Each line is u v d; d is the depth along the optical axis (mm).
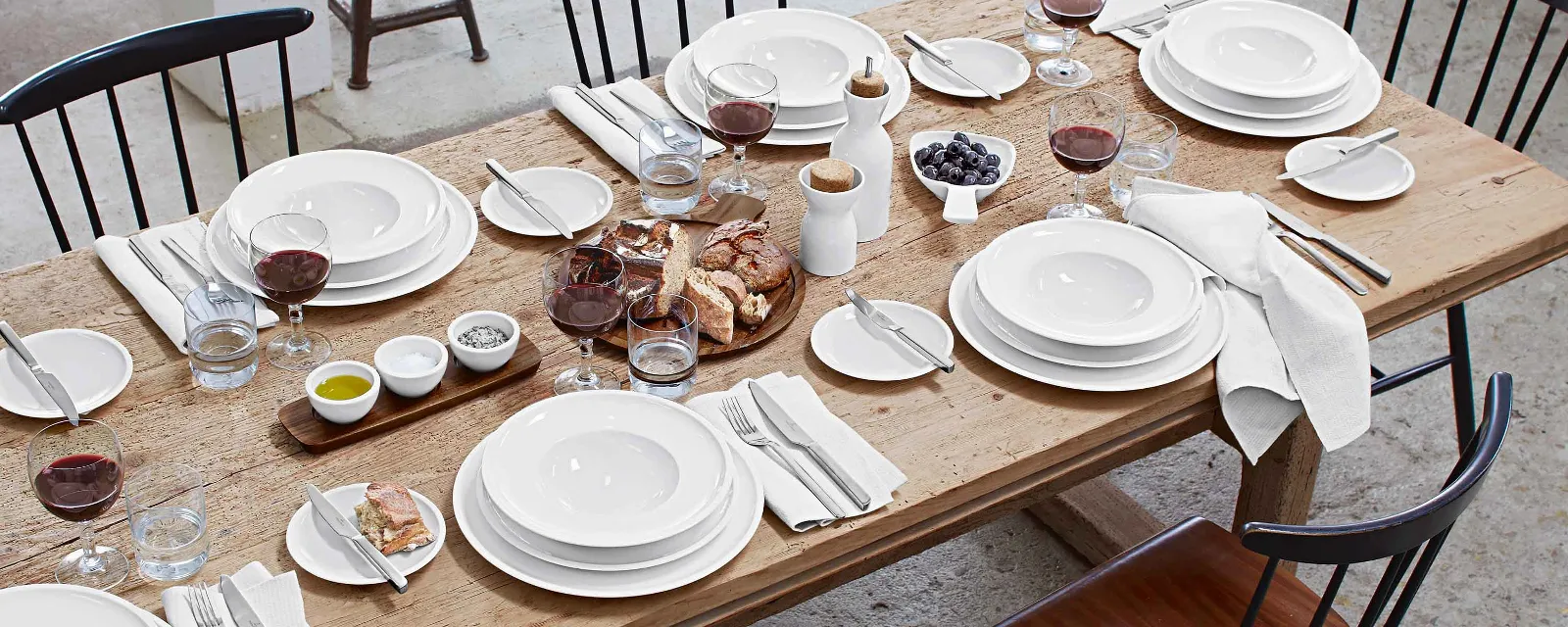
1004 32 2354
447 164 1949
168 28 2006
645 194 1849
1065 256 1749
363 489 1387
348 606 1276
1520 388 2945
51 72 1903
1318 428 1582
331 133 3742
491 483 1340
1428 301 1793
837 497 1411
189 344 1511
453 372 1552
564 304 1444
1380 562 2547
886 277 1765
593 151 2002
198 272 1671
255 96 3789
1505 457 2768
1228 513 2656
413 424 1495
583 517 1327
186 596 1257
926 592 2500
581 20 4336
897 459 1480
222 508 1376
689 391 1551
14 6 4277
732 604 1373
